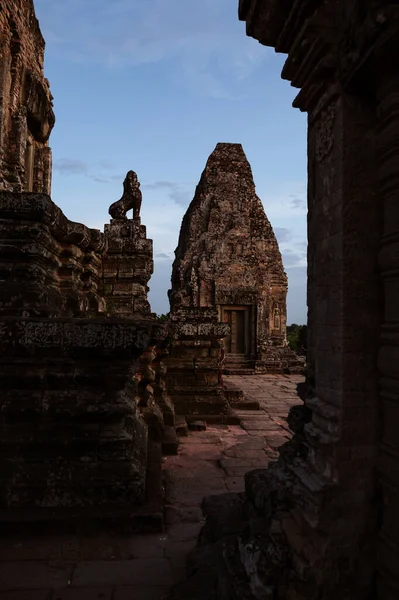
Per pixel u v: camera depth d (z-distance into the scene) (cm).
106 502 504
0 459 507
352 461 288
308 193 371
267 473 413
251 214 2714
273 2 315
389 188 280
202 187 2727
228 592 314
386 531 280
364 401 290
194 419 1085
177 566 418
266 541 315
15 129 1013
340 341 290
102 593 373
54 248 748
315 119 335
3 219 637
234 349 2564
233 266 2605
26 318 529
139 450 594
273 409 1304
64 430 520
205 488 643
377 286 292
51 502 497
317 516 286
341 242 290
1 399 519
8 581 389
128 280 1170
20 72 1051
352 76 282
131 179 1220
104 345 520
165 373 1053
